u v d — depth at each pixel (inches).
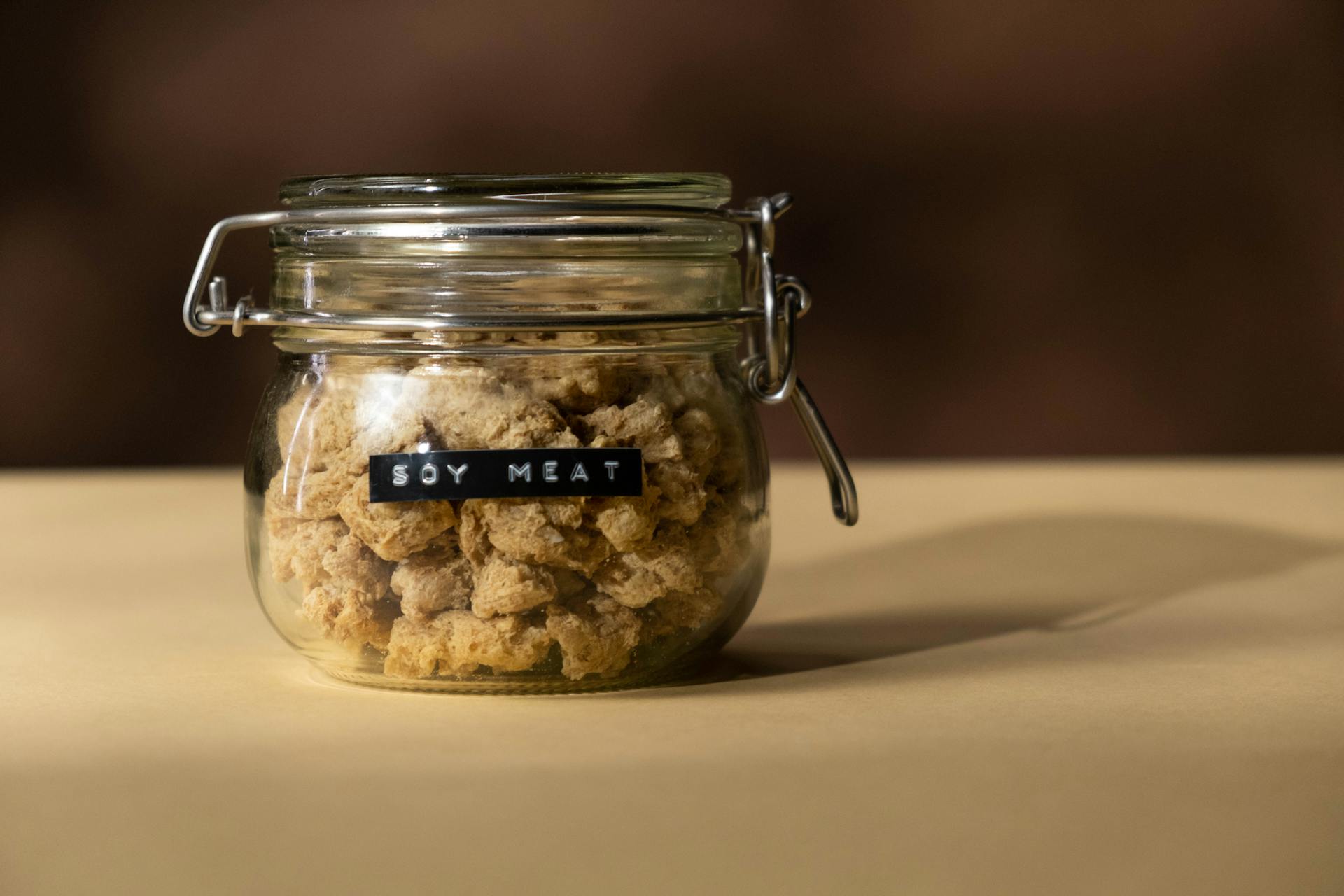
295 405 22.8
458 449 21.9
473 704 22.2
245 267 49.8
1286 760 20.3
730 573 22.8
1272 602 26.9
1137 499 34.1
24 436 50.4
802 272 50.4
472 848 19.9
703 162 49.8
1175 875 20.2
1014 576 28.7
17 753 20.5
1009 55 49.9
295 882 19.9
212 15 48.9
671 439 22.1
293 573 22.7
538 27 48.9
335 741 20.8
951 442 51.4
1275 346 51.1
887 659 24.2
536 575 21.9
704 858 20.0
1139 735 20.8
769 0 49.3
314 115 49.1
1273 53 49.9
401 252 22.1
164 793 19.9
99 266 49.9
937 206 50.5
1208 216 50.6
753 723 21.3
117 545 31.2
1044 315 51.0
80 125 49.3
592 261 22.1
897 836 20.1
